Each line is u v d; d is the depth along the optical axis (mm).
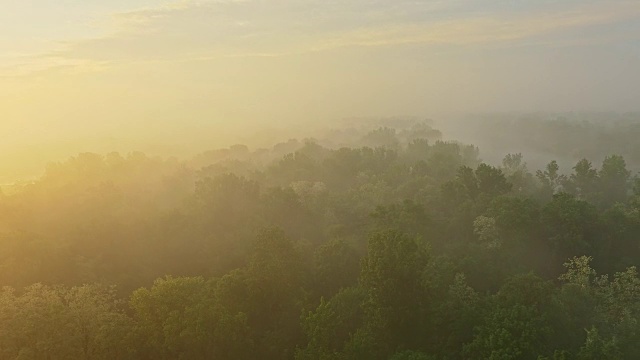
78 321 54969
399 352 51750
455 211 91562
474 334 51531
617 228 80688
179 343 54281
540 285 54938
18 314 52719
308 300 66125
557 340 51125
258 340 59938
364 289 60031
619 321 56188
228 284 61875
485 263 69562
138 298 56969
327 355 50812
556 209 79062
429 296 56938
